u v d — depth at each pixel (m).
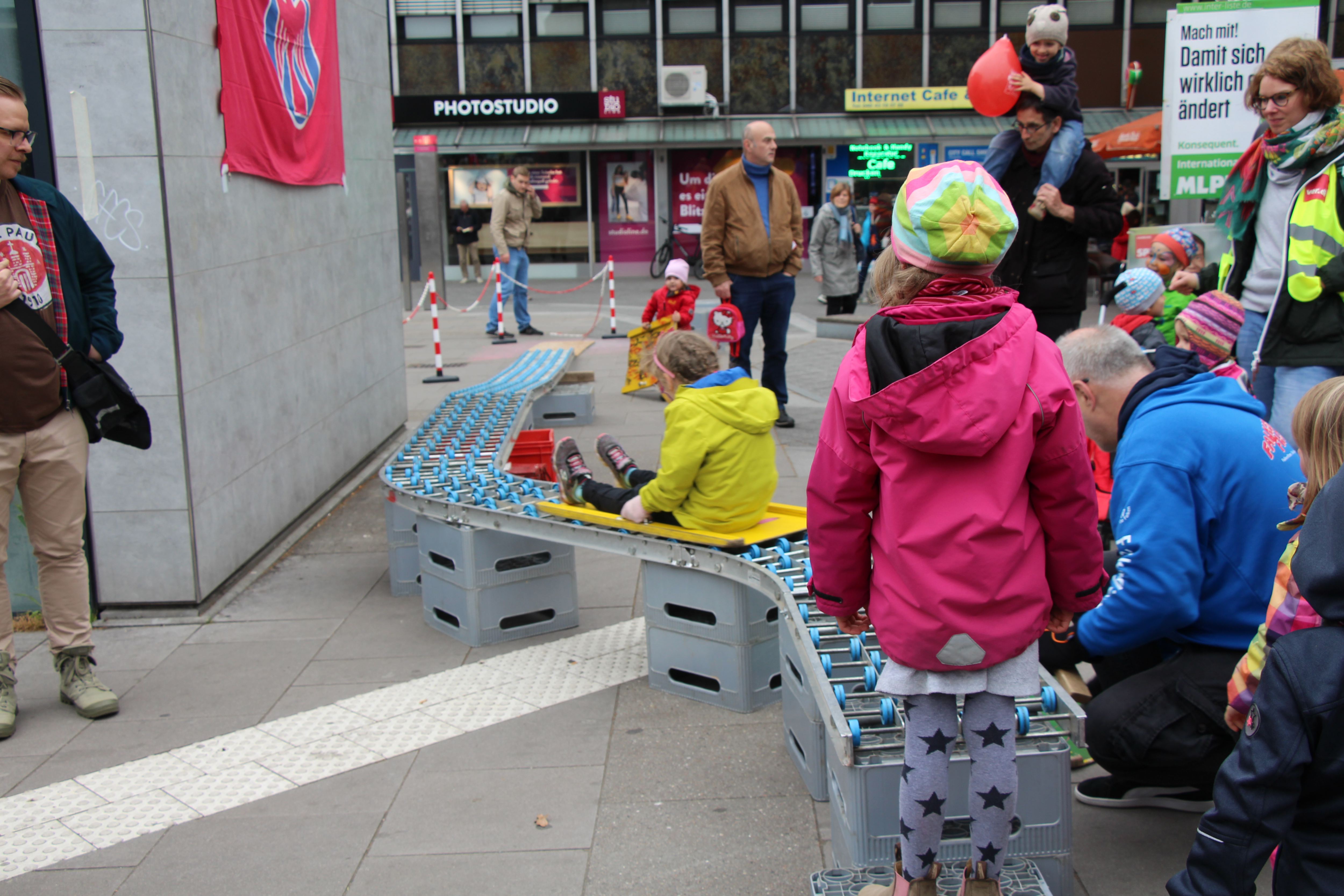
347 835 3.26
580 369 12.59
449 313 19.53
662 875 2.99
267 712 4.14
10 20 4.62
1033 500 2.22
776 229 8.30
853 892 2.57
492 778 3.58
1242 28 8.02
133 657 4.71
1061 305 5.32
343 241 7.65
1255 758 1.78
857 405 2.16
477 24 27.67
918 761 2.30
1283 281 4.66
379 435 8.61
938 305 2.12
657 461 7.96
